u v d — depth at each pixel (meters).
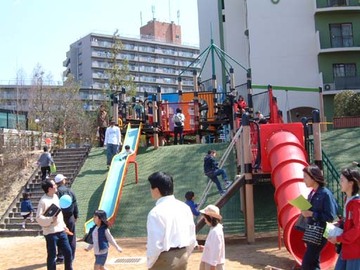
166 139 21.91
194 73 23.36
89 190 16.66
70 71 93.06
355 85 32.66
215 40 39.16
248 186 11.57
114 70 39.28
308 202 5.78
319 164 11.09
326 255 8.02
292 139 10.97
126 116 21.50
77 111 43.25
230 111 19.17
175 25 108.44
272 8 33.44
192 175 16.09
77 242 12.63
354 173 4.86
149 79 98.94
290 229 8.43
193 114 20.89
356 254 4.73
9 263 10.20
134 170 17.47
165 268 4.05
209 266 5.99
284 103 32.66
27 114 41.56
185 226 4.21
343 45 33.56
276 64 33.06
